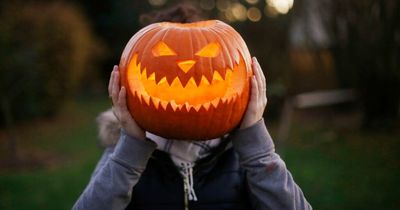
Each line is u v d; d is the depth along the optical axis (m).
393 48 7.77
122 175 1.72
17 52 8.62
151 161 1.87
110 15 14.76
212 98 1.76
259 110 1.79
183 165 1.84
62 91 10.49
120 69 1.82
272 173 1.74
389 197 4.96
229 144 1.89
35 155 7.41
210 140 1.87
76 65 10.58
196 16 2.17
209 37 1.80
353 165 6.20
